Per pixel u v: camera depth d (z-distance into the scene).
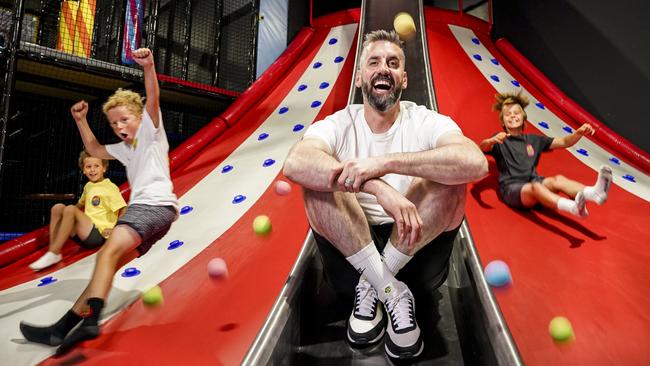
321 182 1.52
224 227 3.17
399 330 1.54
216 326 1.92
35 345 1.96
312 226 1.66
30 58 4.48
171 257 2.85
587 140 4.96
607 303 2.09
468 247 2.05
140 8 5.72
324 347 1.73
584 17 6.29
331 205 1.55
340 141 1.82
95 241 3.41
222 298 2.16
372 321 1.66
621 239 2.79
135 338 1.89
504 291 2.15
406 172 1.51
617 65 5.83
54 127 6.13
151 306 2.17
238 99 5.78
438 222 1.54
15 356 1.89
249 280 2.30
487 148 3.53
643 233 2.88
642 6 5.56
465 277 2.00
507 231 2.88
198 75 8.30
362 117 1.87
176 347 1.79
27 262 3.58
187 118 7.43
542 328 1.87
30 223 5.77
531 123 4.93
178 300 2.23
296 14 7.73
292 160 1.58
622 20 5.79
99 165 3.60
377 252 1.62
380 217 1.79
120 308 2.22
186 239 3.11
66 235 3.26
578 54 6.36
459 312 1.87
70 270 3.11
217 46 7.20
